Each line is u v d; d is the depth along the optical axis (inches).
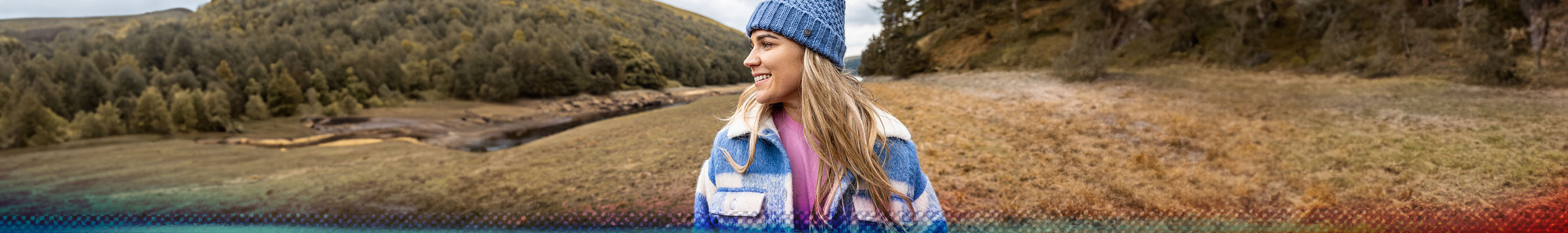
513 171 416.5
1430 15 650.8
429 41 2928.2
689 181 310.2
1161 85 620.1
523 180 371.9
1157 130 395.5
